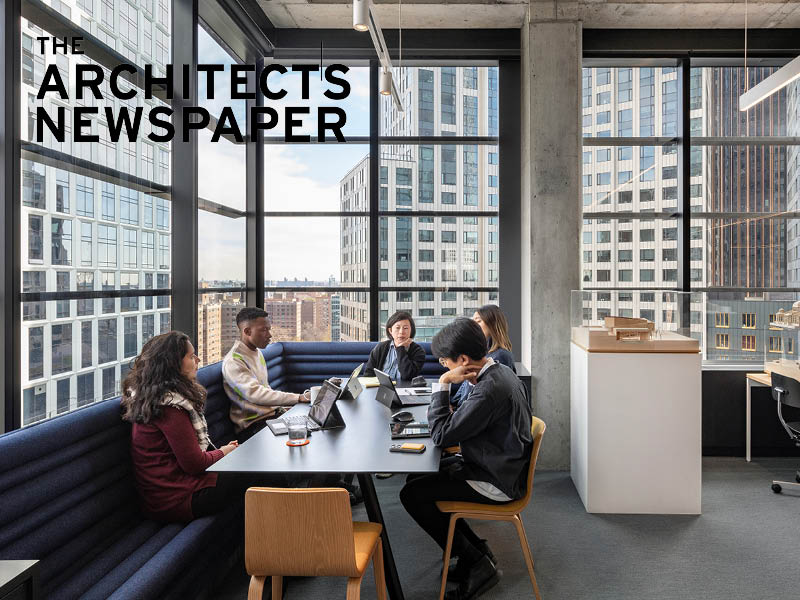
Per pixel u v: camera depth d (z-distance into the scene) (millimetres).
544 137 4348
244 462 2041
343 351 4797
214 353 4188
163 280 3451
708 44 4699
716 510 3420
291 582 2578
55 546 1817
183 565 1998
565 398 4348
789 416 4535
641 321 3357
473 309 5043
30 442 1773
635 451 3363
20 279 2271
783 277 4812
